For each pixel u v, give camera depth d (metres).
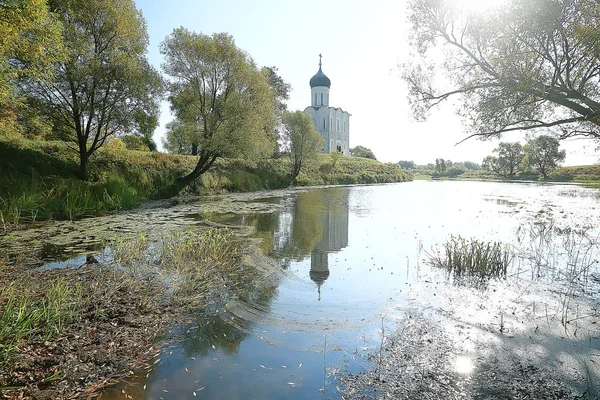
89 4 14.51
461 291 5.92
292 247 9.23
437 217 14.94
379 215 15.51
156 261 7.25
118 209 15.09
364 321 4.78
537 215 15.60
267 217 14.43
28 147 16.19
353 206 19.17
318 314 5.02
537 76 7.80
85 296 5.29
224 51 20.55
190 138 21.14
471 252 7.18
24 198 11.52
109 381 3.40
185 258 7.38
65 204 12.74
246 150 22.17
